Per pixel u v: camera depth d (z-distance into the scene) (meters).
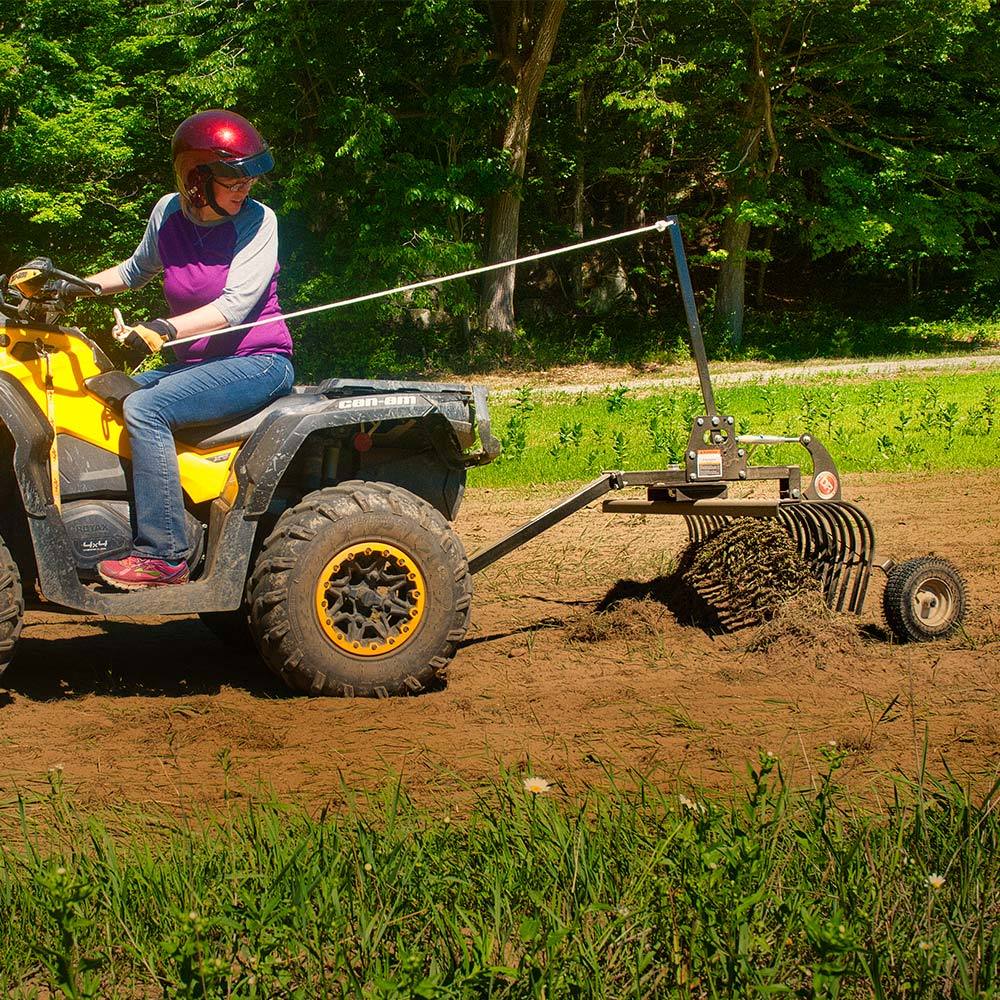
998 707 5.04
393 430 5.86
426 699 5.29
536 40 31.20
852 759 4.38
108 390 5.19
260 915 2.83
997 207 34.81
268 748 4.61
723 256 33.59
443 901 3.10
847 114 35.25
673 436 14.05
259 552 5.74
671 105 29.78
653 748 4.55
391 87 31.86
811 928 2.62
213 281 5.38
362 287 30.52
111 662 6.02
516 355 32.94
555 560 8.41
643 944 2.85
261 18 28.38
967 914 2.98
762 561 6.42
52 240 29.06
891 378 27.20
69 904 2.71
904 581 6.16
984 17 32.62
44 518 4.96
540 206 39.88
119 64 29.42
